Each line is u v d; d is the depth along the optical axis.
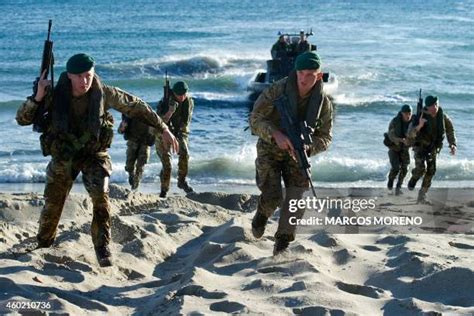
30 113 5.73
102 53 46.75
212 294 5.15
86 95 5.73
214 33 56.47
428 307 4.90
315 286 5.24
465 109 28.41
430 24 65.75
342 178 18.05
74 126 5.80
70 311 4.97
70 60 5.62
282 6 82.81
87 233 7.33
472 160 19.30
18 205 8.38
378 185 17.20
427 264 5.71
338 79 36.03
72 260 6.18
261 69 39.44
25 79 36.88
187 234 7.54
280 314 4.78
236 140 22.42
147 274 6.20
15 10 75.12
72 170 5.94
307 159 6.11
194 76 38.25
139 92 34.03
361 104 28.66
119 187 9.94
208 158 19.34
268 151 6.45
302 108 6.19
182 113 11.58
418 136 12.72
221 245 6.58
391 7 84.88
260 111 6.30
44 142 5.85
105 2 85.19
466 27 63.03
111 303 5.38
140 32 56.50
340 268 6.01
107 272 6.00
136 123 12.10
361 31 59.28
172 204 9.51
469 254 6.34
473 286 5.27
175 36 54.47
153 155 19.42
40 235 6.31
